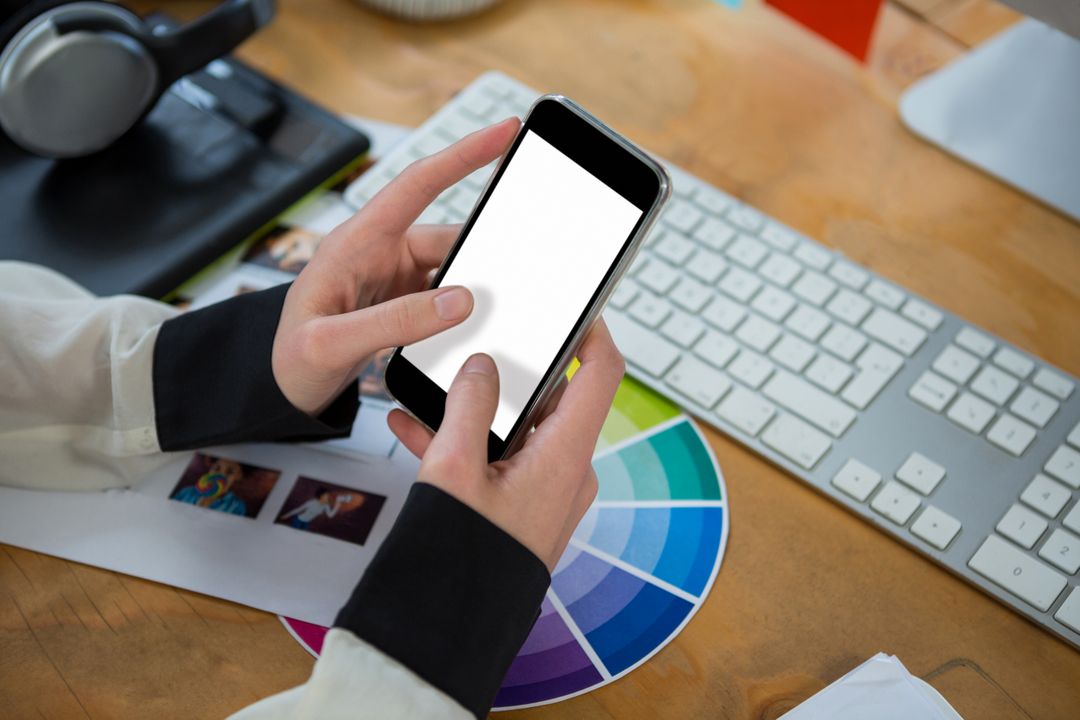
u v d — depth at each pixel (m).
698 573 0.56
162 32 0.71
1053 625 0.54
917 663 0.53
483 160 0.53
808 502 0.59
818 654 0.53
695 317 0.66
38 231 0.67
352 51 0.84
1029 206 0.75
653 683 0.51
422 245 0.58
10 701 0.48
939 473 0.59
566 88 0.82
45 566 0.53
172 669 0.50
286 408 0.53
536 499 0.46
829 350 0.64
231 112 0.75
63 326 0.56
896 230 0.74
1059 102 0.76
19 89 0.65
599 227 0.50
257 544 0.55
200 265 0.67
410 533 0.43
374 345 0.49
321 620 0.52
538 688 0.51
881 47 0.86
